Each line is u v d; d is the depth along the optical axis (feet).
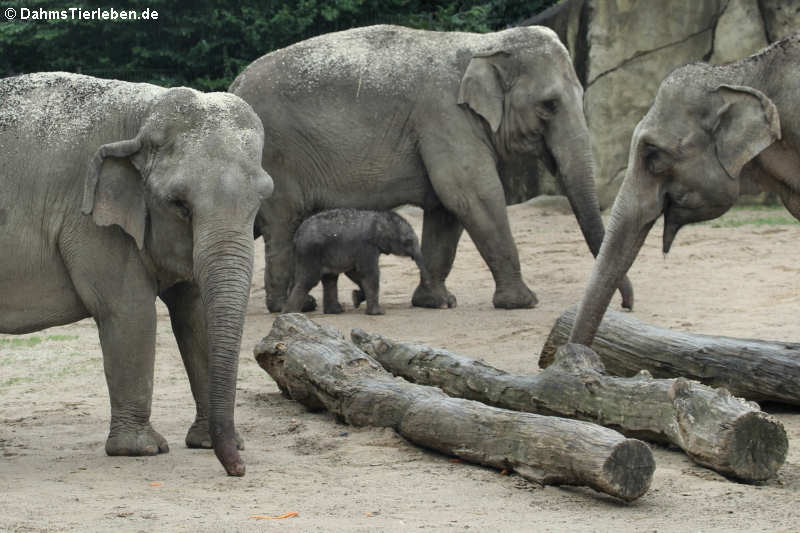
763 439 22.38
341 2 100.32
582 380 26.09
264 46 101.14
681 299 48.06
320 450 26.61
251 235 24.25
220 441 23.40
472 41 51.65
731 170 28.27
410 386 27.91
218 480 23.06
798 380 28.14
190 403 33.17
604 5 81.30
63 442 27.50
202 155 24.22
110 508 20.40
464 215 50.67
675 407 23.62
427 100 50.90
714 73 28.89
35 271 25.75
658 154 28.96
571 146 49.85
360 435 27.66
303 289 49.39
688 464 23.95
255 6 100.58
